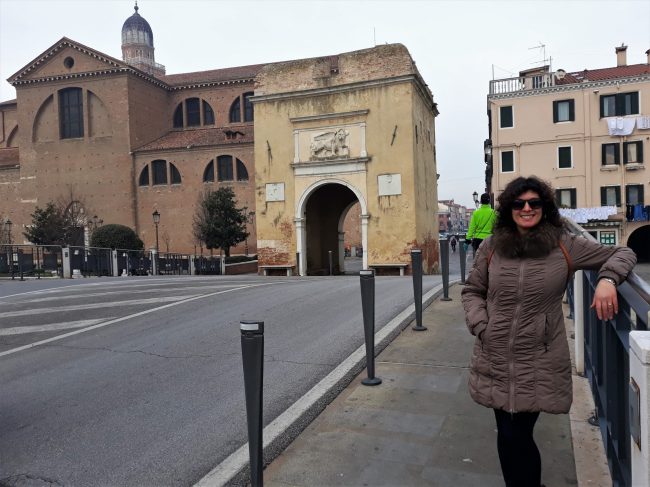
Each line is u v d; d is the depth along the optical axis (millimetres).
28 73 53125
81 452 4562
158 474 4133
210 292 13805
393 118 25531
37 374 6953
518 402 3012
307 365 6684
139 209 51031
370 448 4230
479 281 3322
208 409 5406
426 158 29188
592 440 4070
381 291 12609
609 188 40562
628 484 2746
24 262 27797
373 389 5484
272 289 13969
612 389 3176
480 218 11375
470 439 4289
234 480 3912
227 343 8070
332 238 31734
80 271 27375
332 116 26422
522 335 3021
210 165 49938
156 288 15570
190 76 58219
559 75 43938
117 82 51031
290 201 27250
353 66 26203
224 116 54656
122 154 51094
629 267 2797
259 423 3408
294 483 3789
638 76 39625
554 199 3104
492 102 42844
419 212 26484
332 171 26484
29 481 4098
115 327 9695
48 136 53125
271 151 27531
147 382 6383
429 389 5406
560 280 3006
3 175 55469
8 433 5031
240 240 45156
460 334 7504
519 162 42250
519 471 3119
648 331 2119
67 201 52000
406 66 25391
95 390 6172
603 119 40531
